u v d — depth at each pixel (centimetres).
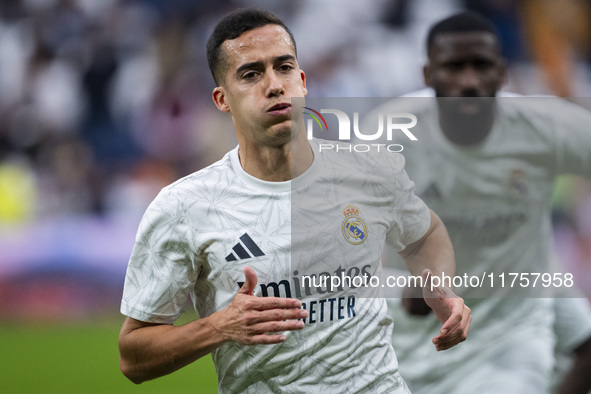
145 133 4128
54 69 4244
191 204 892
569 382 1452
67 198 3944
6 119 4159
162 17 4316
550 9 4256
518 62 4300
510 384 1316
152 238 898
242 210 895
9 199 3778
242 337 827
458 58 1325
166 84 4197
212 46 929
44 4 4319
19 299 3600
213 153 4116
